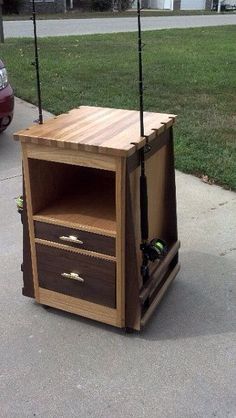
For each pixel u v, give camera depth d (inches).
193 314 102.8
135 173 87.0
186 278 114.3
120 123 95.7
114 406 81.8
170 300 107.0
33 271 100.3
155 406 81.7
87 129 92.0
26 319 101.7
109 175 110.1
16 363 90.9
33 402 82.8
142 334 97.3
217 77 315.3
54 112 232.8
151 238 101.5
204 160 174.6
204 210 144.6
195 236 131.2
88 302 97.3
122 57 379.2
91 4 1040.8
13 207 147.9
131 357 91.9
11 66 332.2
